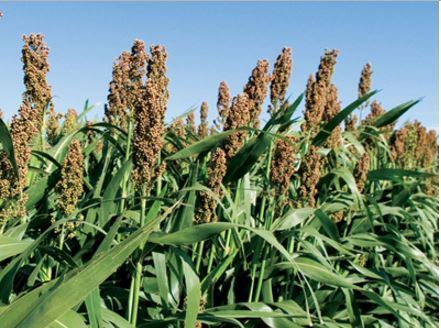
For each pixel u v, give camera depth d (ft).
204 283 4.69
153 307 4.93
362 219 6.81
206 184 4.75
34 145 5.73
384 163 10.01
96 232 4.93
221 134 4.95
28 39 5.17
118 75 5.88
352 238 6.25
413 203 7.74
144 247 4.01
